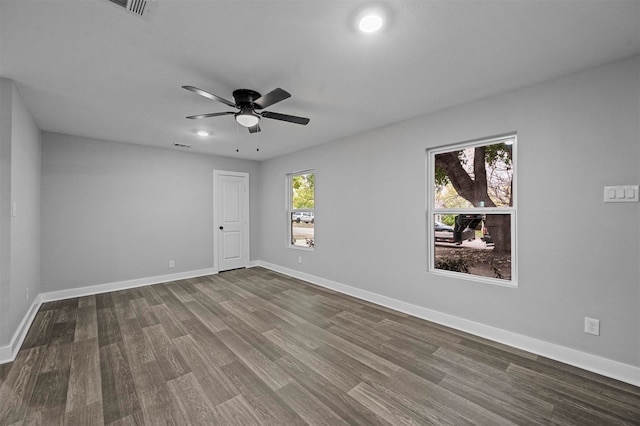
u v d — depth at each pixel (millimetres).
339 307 3439
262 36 1703
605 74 2012
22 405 1697
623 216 1955
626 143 1938
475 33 1667
